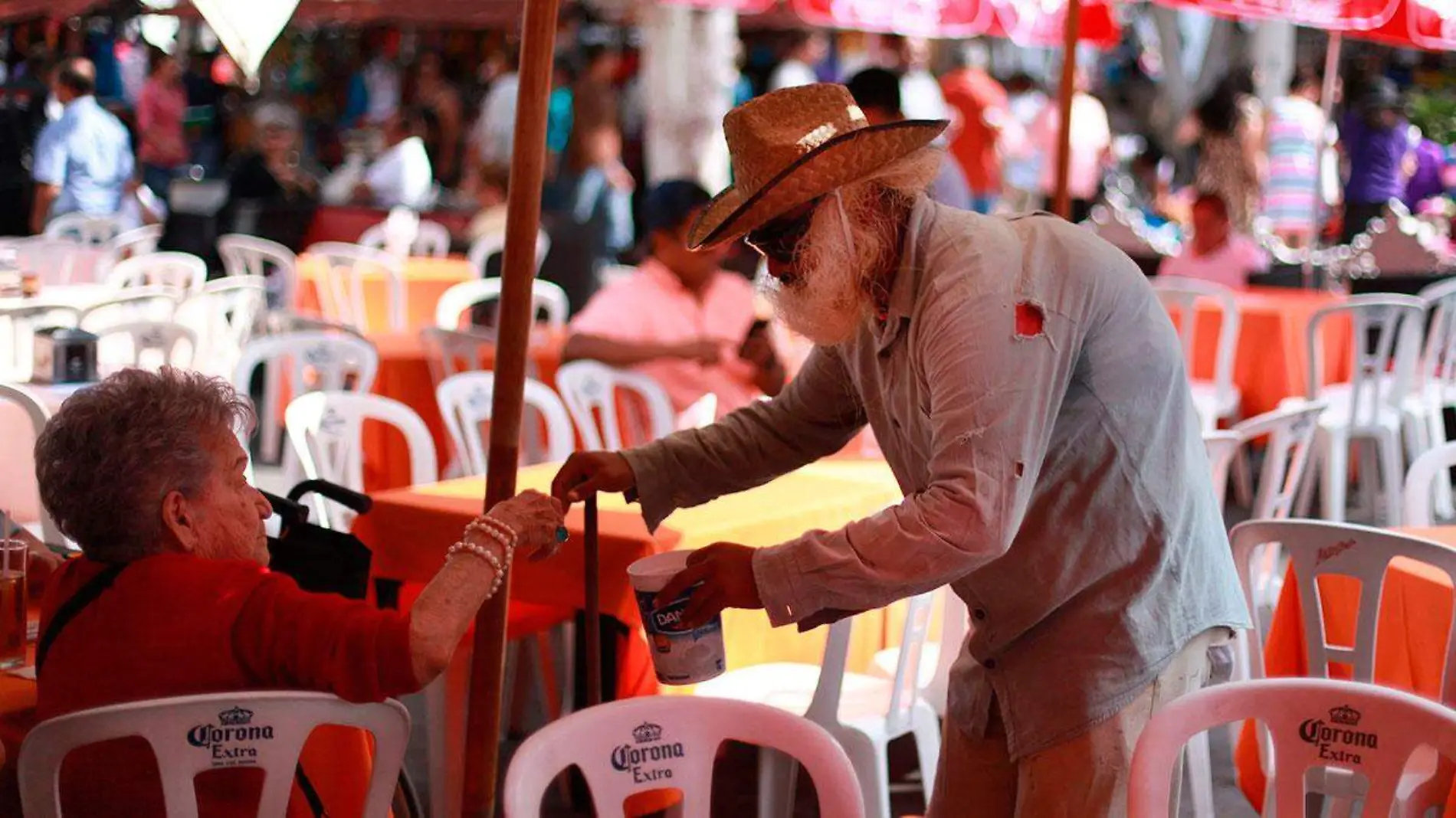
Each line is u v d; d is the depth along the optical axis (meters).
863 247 2.18
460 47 18.59
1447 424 7.96
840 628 3.44
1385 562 3.27
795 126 2.23
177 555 2.22
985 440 2.11
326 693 2.12
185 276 8.48
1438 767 3.06
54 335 5.29
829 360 2.68
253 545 2.31
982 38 17.06
